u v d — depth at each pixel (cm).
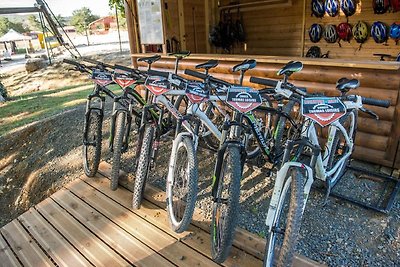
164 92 207
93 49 1521
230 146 177
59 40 1131
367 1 436
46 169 361
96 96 284
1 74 1227
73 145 402
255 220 220
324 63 279
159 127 238
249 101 172
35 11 991
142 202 250
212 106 277
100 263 196
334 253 184
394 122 255
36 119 538
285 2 504
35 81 1031
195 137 213
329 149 222
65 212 249
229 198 166
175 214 221
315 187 247
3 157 457
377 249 186
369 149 275
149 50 475
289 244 145
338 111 147
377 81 254
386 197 234
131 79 245
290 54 537
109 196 264
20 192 375
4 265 205
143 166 234
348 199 231
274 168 257
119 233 219
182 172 217
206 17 553
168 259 193
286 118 238
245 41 582
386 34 426
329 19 479
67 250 210
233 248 197
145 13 438
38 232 230
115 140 260
